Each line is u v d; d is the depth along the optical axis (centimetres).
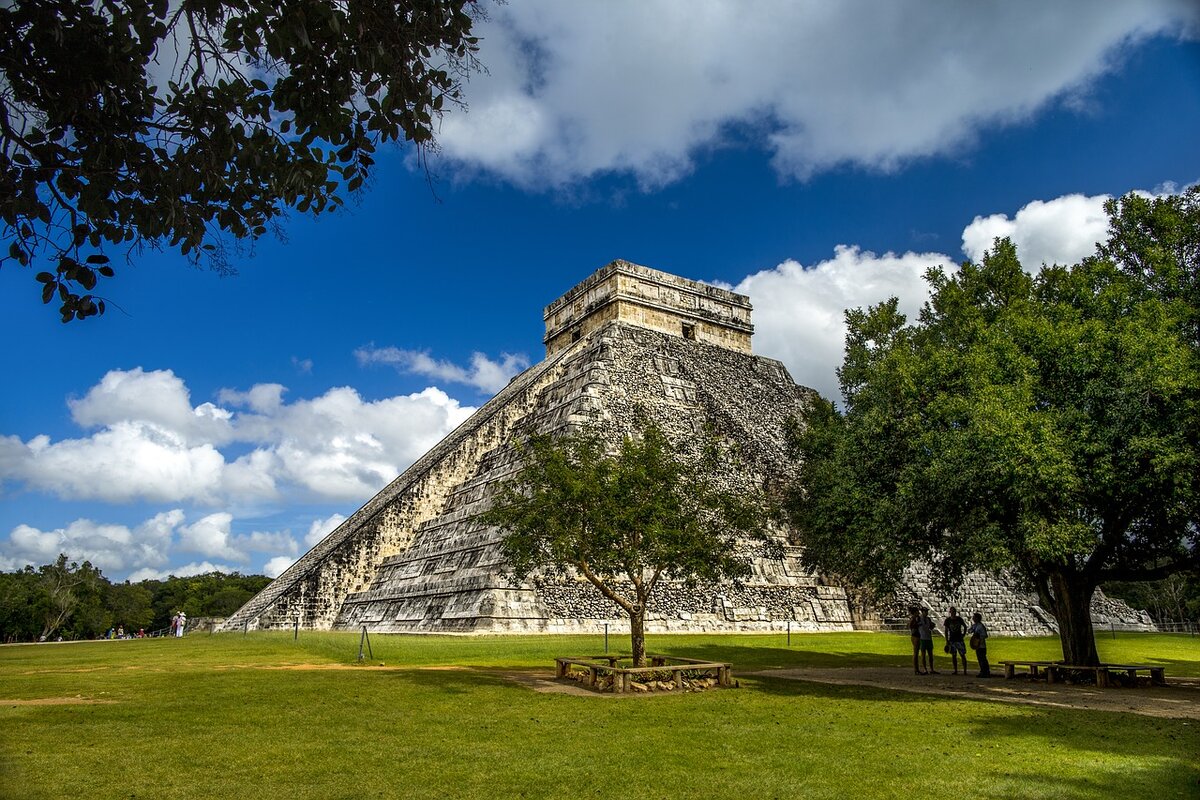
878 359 1802
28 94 568
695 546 1391
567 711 1050
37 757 734
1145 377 1199
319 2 570
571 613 2512
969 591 3412
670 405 3409
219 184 645
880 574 1622
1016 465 1201
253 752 770
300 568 4072
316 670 1549
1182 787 664
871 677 1581
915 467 1444
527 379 4119
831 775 702
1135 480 1242
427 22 650
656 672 1292
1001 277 1773
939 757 777
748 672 1681
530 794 634
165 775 677
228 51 597
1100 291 1455
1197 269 1443
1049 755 788
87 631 6100
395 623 2866
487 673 1521
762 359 4091
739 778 690
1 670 1586
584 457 1470
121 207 625
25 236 581
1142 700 1233
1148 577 1532
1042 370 1388
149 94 605
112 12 545
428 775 689
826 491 1862
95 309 598
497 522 1491
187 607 8294
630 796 631
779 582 3019
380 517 3431
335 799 614
